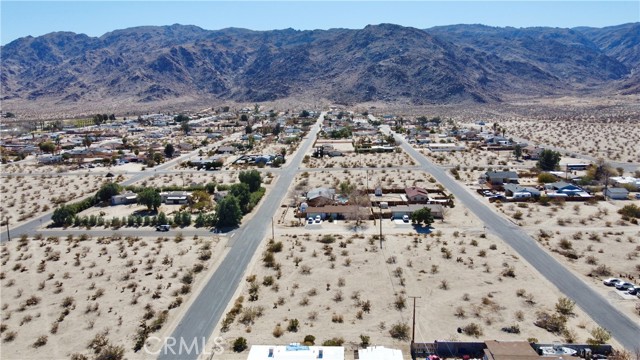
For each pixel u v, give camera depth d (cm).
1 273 7800
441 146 19625
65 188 14250
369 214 10456
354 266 7756
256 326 5956
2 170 17238
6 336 5878
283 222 10231
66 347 5641
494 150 19200
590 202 11381
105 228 10125
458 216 10419
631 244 8531
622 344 5450
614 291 6750
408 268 7650
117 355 5378
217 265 7919
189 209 11425
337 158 18262
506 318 6056
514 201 11581
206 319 6169
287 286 7056
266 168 16538
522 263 7788
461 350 5319
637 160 16312
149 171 16550
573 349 5228
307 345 5350
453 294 6731
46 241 9362
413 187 12319
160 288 7088
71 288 7181
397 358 5022
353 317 6138
